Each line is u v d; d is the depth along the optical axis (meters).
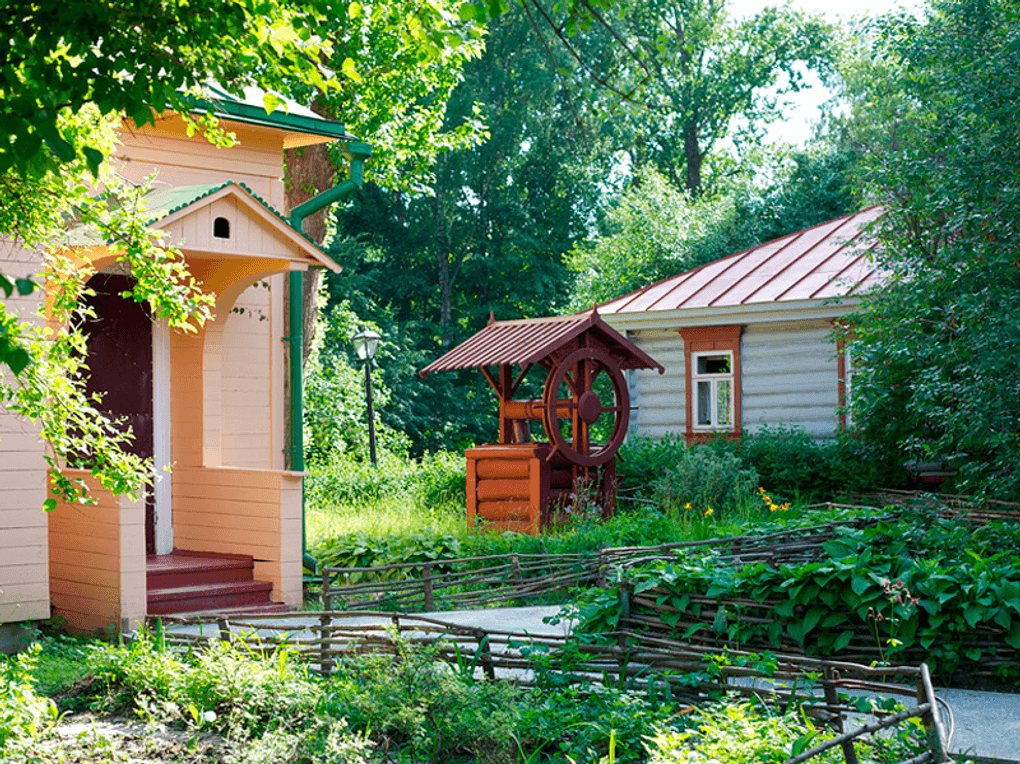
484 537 12.42
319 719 5.21
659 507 15.97
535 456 14.61
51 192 5.45
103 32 3.97
